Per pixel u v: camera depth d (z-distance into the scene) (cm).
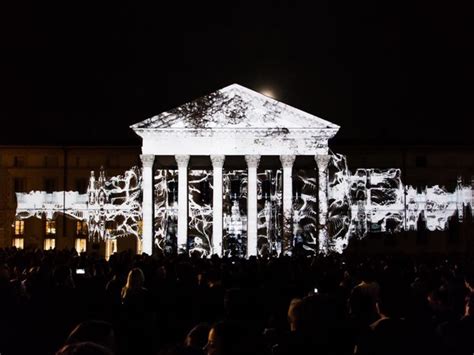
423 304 1254
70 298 1636
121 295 1803
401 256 4675
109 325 830
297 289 2052
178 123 7806
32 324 1441
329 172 9212
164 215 8950
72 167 9438
